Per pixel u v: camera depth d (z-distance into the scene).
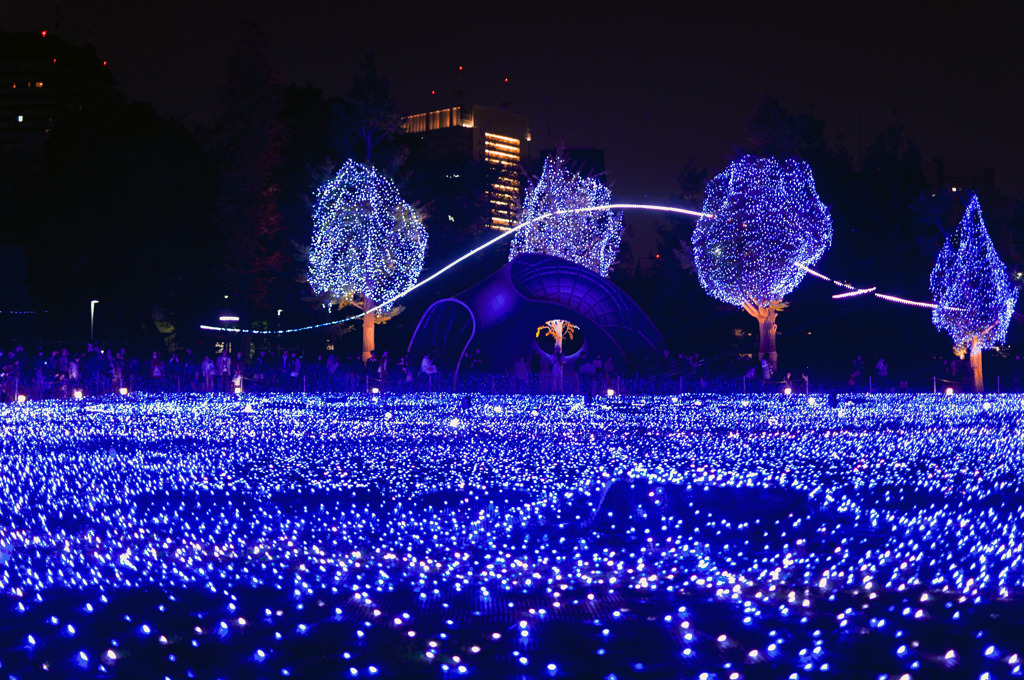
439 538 9.50
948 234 46.38
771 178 49.12
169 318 61.03
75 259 59.44
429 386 45.44
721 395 42.69
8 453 17.42
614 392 43.38
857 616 6.30
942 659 5.31
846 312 57.03
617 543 9.18
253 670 5.17
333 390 45.94
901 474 14.26
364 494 12.52
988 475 14.00
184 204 60.06
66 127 66.00
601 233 55.69
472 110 171.00
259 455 17.20
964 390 45.38
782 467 15.16
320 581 7.52
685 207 59.31
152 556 8.56
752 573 7.76
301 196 54.81
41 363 40.44
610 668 5.21
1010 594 6.86
